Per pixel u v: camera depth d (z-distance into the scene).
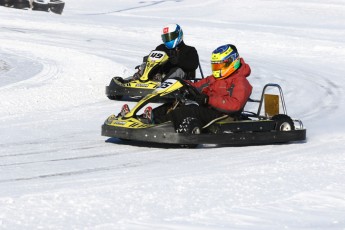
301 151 23.84
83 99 38.00
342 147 24.78
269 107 26.33
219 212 15.51
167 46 35.69
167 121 24.20
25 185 18.12
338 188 18.02
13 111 33.25
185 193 17.05
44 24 85.50
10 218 14.60
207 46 71.81
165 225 14.38
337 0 124.69
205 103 24.64
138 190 17.23
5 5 105.44
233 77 24.91
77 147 24.50
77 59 55.97
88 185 17.94
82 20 94.56
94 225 14.26
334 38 79.50
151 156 22.70
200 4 128.12
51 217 14.76
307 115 34.28
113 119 25.05
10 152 23.47
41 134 27.34
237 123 24.42
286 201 16.67
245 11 116.94
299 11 114.19
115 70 49.88
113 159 22.20
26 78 45.53
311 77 50.22
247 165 21.02
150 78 37.44
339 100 39.59
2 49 62.19
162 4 133.12
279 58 63.50
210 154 23.06
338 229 14.52
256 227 14.50
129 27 86.31
